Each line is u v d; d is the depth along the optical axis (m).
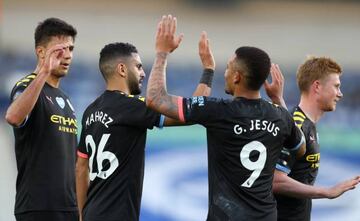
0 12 96.44
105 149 20.55
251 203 19.11
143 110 20.45
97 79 67.69
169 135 49.78
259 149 19.34
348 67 93.56
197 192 48.84
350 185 20.39
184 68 74.94
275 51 98.56
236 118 19.33
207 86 21.05
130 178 20.50
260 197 19.20
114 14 99.44
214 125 19.31
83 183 21.47
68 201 22.14
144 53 92.88
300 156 21.27
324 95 23.12
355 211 48.16
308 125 22.66
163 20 19.86
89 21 97.81
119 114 20.56
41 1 98.38
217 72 70.56
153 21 99.56
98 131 20.75
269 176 19.55
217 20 101.38
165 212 48.06
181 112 19.25
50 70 21.00
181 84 72.00
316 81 23.14
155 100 19.27
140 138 20.77
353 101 59.00
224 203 19.16
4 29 94.88
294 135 20.42
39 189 21.73
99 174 20.55
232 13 102.75
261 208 19.14
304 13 104.06
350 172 52.41
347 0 104.94
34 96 20.73
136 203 20.62
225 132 19.28
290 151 20.81
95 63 77.94
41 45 22.69
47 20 22.94
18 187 22.20
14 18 96.44
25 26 95.94
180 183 49.00
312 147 22.55
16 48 87.38
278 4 104.12
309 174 22.62
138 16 99.88
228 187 19.25
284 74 72.69
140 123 20.45
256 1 103.38
